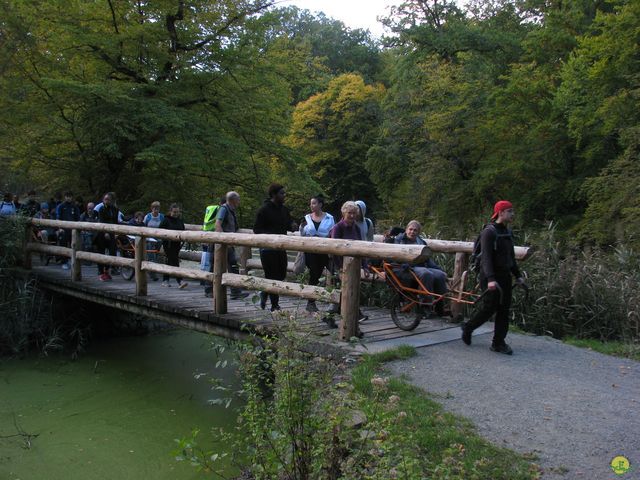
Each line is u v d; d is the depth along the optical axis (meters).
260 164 16.69
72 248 9.92
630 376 5.02
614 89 14.70
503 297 5.54
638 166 13.23
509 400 4.29
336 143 37.09
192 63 14.55
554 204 18.08
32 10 12.82
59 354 9.57
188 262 14.04
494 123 19.23
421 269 6.34
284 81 16.72
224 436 3.79
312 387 3.33
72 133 14.66
